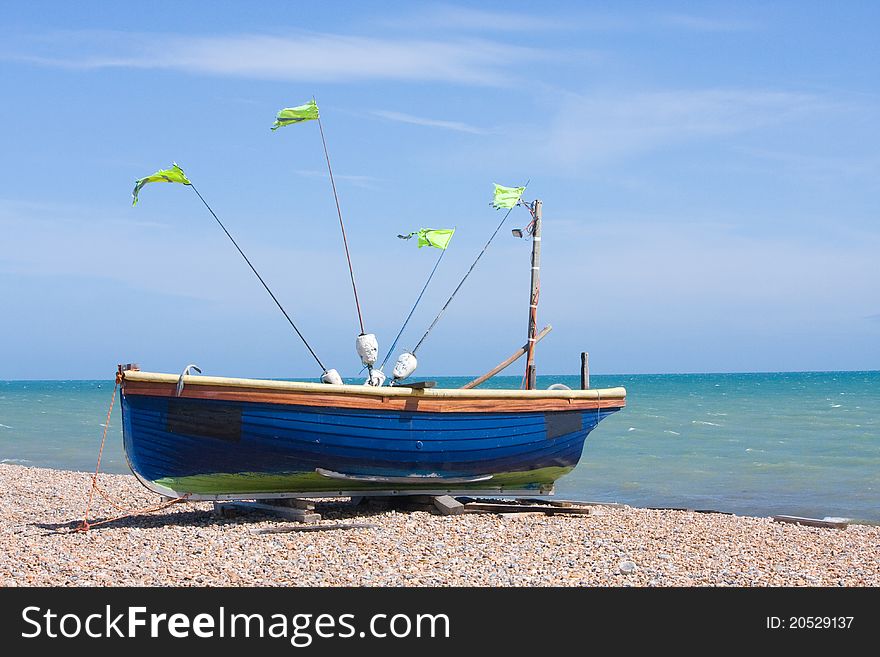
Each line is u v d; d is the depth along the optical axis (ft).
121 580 30.71
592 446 106.11
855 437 116.06
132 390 39.29
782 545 39.88
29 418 172.45
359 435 41.93
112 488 59.26
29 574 31.40
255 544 36.88
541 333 50.67
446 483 45.68
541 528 42.45
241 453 40.60
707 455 95.35
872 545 40.34
